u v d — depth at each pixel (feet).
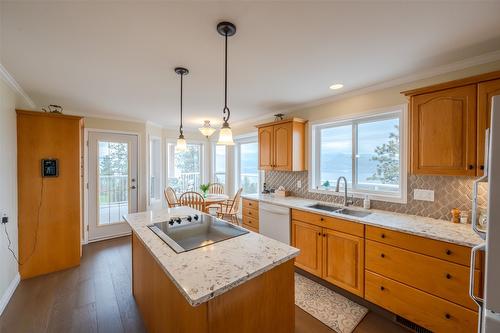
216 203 14.78
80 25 4.78
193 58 6.31
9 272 7.61
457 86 5.75
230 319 3.63
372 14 4.48
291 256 4.41
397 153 8.28
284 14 4.47
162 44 5.57
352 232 7.23
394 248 6.25
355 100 9.21
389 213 7.87
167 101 10.49
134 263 7.38
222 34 5.01
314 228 8.39
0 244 6.98
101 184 13.06
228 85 8.42
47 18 4.52
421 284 5.76
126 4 4.13
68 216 9.59
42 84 8.23
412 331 6.05
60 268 9.40
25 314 6.64
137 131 14.35
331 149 10.53
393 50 5.90
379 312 6.78
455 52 6.00
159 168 16.74
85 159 12.48
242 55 6.17
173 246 4.72
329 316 6.63
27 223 8.71
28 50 5.81
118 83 8.19
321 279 8.44
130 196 14.05
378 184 8.84
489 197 2.87
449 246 5.32
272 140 11.65
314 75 7.53
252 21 4.69
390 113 8.36
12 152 8.02
